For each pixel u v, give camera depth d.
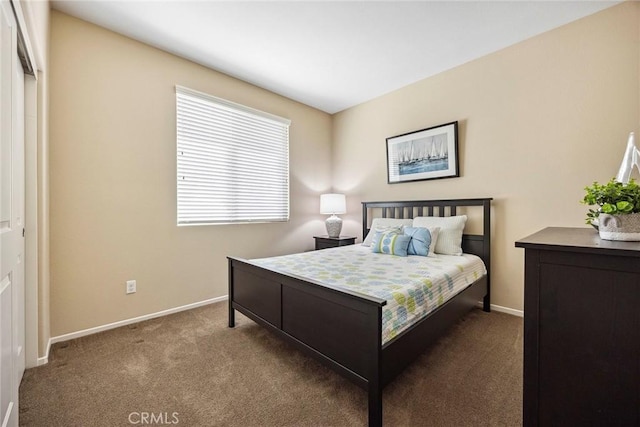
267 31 2.37
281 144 3.71
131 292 2.45
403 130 3.46
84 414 1.36
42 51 1.70
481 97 2.80
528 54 2.51
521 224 2.58
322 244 3.79
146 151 2.53
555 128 2.39
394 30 2.37
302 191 3.96
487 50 2.69
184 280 2.79
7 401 1.03
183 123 2.79
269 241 3.55
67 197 2.13
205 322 2.48
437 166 3.11
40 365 1.77
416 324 1.56
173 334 2.23
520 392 1.51
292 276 1.73
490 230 2.74
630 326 0.79
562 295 0.89
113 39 2.35
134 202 2.46
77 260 2.18
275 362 1.83
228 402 1.45
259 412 1.38
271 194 3.59
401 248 2.66
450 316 1.96
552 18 2.24
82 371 1.71
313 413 1.37
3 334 1.00
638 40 2.03
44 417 1.34
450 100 3.03
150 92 2.56
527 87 2.52
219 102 3.01
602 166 2.18
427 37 2.47
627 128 2.08
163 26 2.30
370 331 1.28
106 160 2.31
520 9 2.13
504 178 2.67
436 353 1.92
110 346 2.03
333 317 1.48
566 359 0.88
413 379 1.63
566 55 2.32
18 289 1.41
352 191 4.09
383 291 1.54
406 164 3.40
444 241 2.75
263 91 3.48
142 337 2.18
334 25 2.29
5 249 1.04
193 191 2.87
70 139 2.14
